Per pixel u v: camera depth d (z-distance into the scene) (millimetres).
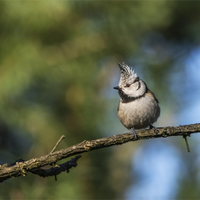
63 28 9633
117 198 10477
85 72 9539
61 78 9352
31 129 8789
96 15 9875
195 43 11453
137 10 9758
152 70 10625
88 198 8617
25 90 8977
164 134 6832
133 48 10180
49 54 9430
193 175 10844
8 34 9156
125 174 11500
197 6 10648
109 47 10031
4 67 8797
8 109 8641
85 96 9523
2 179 5922
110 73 10578
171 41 11500
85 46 9836
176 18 11078
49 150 8781
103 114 9781
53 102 9375
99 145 6270
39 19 9047
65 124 9289
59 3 9023
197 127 6840
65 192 7953
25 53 8852
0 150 8836
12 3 8977
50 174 6227
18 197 7719
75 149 6039
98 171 9203
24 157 8766
